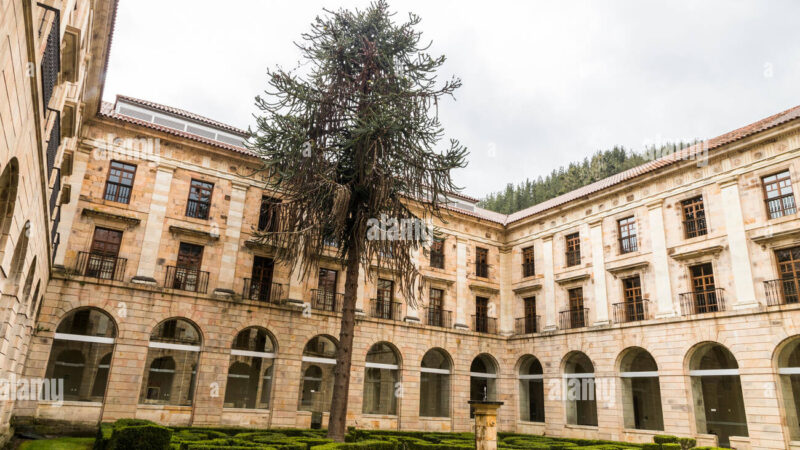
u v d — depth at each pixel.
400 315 29.36
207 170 25.20
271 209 18.19
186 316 22.89
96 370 32.91
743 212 22.09
